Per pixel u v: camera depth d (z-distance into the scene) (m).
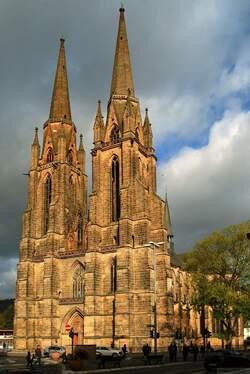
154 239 119.00
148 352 76.75
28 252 128.12
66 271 122.12
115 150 126.19
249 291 93.31
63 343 115.31
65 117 146.00
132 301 106.94
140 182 117.12
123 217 113.06
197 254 98.94
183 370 59.22
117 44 143.62
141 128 133.50
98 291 111.50
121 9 147.75
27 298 123.50
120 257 109.62
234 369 56.03
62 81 150.75
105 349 87.75
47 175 138.12
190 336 141.25
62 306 118.12
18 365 73.19
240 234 95.88
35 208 135.12
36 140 141.88
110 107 133.12
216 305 94.50
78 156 147.25
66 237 128.12
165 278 112.94
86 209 141.75
